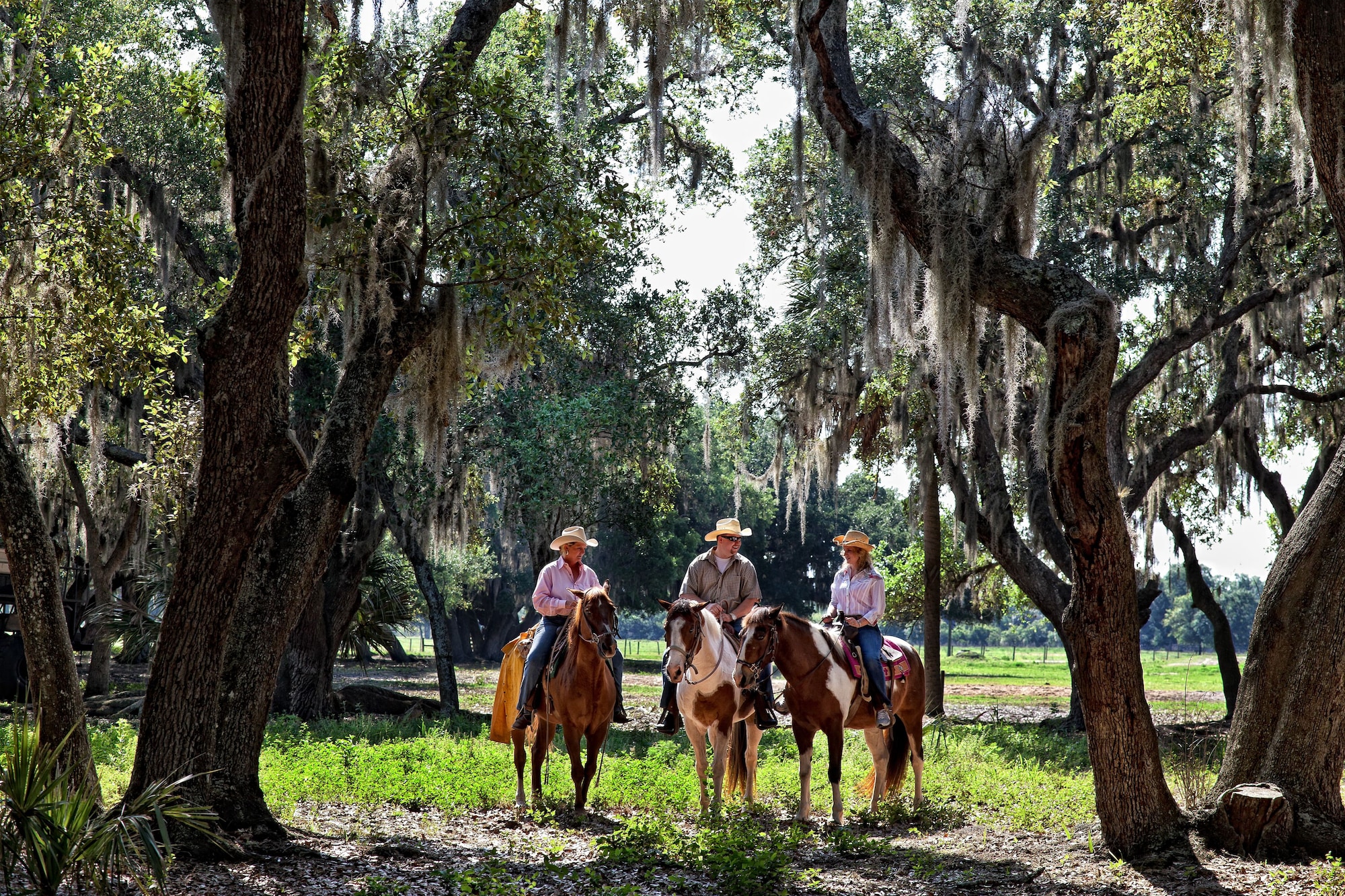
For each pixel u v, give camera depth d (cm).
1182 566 2648
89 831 592
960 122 993
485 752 1407
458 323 1052
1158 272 1867
